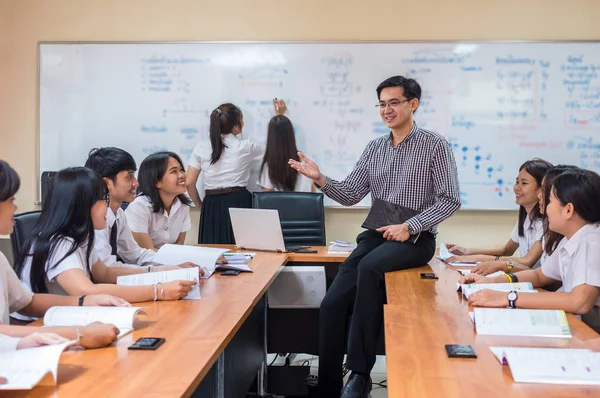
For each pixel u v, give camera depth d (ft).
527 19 13.79
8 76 14.61
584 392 3.95
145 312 6.06
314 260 10.37
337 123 14.17
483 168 13.97
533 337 5.20
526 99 13.82
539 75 13.78
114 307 5.54
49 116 14.56
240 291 7.20
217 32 14.35
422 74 13.97
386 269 8.50
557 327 5.26
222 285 7.59
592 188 6.59
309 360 12.16
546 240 8.16
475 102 13.91
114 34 14.49
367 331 8.48
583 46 13.65
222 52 14.30
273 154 13.99
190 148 14.43
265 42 14.19
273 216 10.22
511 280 7.39
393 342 5.02
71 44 14.44
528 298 6.18
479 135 13.93
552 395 3.89
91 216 6.58
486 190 13.99
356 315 8.52
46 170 14.60
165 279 6.97
